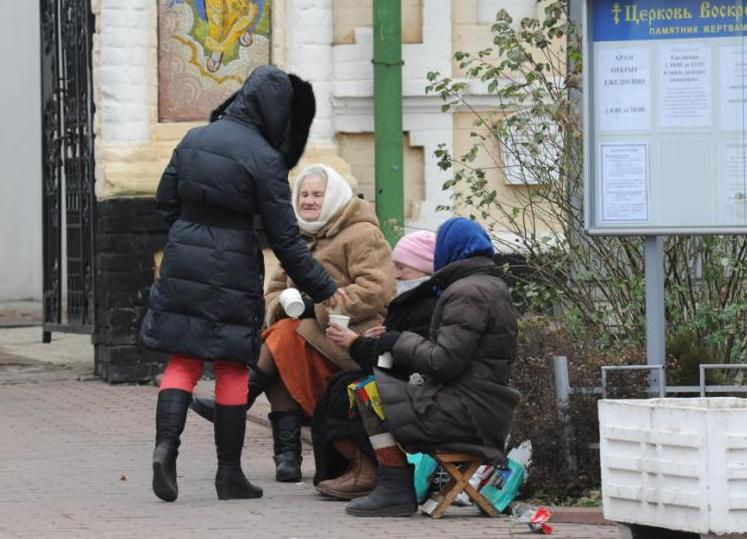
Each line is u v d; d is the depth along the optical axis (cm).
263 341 1656
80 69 2531
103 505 1492
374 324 1627
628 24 1497
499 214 2381
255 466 1752
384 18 2386
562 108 1839
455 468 1427
